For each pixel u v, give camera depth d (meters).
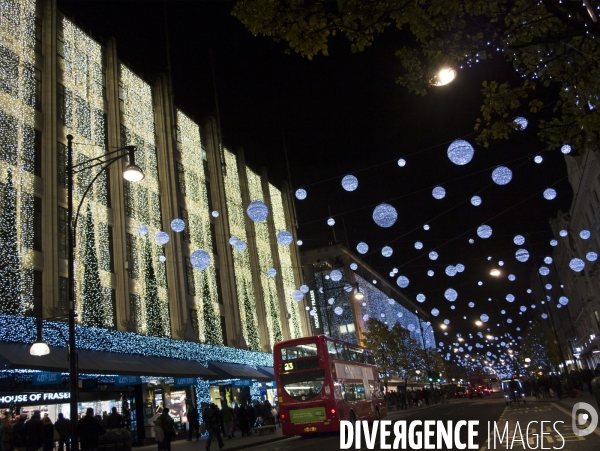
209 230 34.66
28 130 21.08
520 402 36.19
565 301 28.81
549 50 7.24
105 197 24.92
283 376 20.78
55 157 21.70
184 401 27.59
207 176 36.69
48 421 15.85
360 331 63.94
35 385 18.62
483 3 6.53
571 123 7.24
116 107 26.67
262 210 13.65
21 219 19.78
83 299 22.03
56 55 23.39
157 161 30.52
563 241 58.06
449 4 6.24
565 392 36.53
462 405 41.28
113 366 20.62
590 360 64.81
